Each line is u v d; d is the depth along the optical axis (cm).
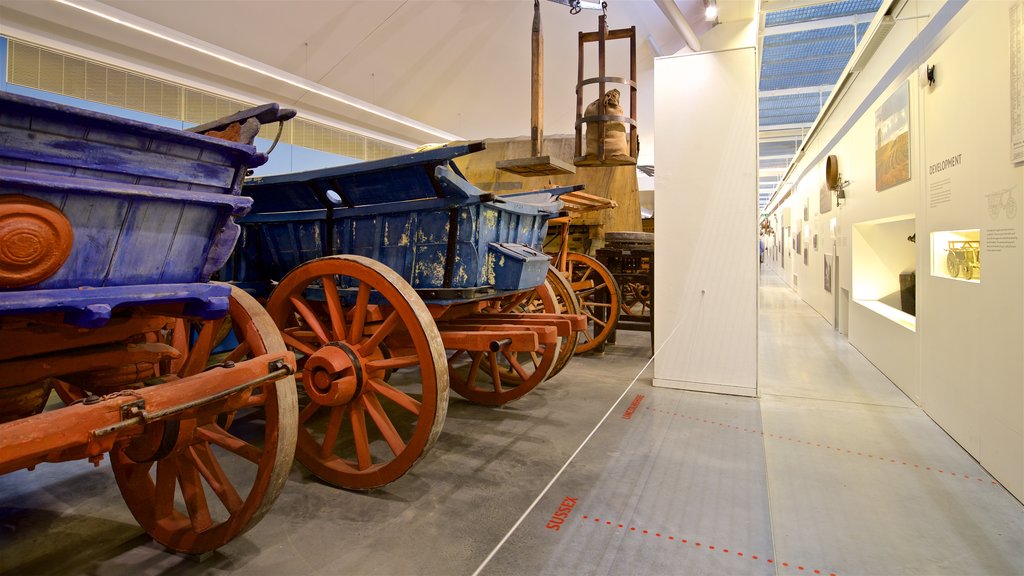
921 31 372
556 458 291
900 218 443
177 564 190
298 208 316
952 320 319
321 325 267
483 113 853
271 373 170
